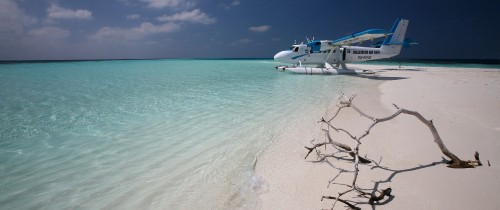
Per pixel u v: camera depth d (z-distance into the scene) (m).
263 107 6.59
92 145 4.02
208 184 2.82
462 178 2.71
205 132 4.60
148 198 2.57
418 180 2.72
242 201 2.50
